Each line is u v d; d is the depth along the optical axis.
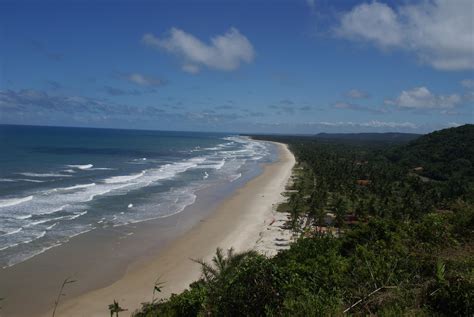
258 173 84.62
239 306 9.89
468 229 15.86
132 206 46.84
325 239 18.23
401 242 15.37
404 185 78.12
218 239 36.75
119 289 26.06
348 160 122.06
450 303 9.23
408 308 9.24
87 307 23.61
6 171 67.69
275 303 9.79
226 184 67.44
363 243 16.83
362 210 48.72
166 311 15.32
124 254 31.89
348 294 10.41
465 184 72.75
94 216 41.34
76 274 27.66
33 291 24.84
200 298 14.08
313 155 128.38
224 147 174.88
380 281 10.69
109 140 186.75
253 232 39.50
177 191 57.78
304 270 12.30
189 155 121.81
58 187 54.94
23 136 176.12
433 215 17.86
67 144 143.25
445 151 110.38
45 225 37.06
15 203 44.12
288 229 40.97
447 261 11.59
